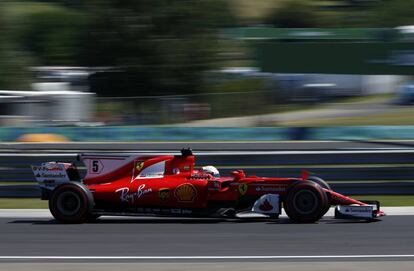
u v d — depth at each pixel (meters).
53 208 31.91
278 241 26.52
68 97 87.50
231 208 31.88
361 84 115.62
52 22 181.12
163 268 20.80
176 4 127.69
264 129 73.44
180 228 30.03
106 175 33.19
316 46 120.69
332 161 41.50
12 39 129.50
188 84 128.50
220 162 42.16
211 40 129.88
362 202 32.38
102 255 24.14
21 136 74.50
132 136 75.00
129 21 128.50
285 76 118.75
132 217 34.16
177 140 74.62
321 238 27.06
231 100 91.12
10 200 40.72
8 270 20.66
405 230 28.83
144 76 129.00
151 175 32.75
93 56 131.12
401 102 100.56
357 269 20.34
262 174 41.50
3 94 88.81
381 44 116.81
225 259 23.20
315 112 97.25
